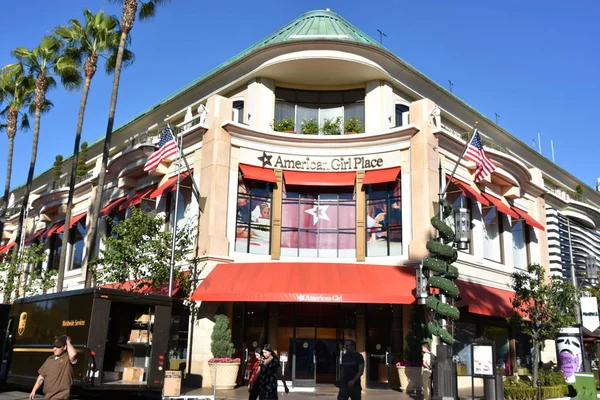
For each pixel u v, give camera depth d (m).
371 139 25.88
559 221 35.75
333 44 27.86
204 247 24.14
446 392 17.92
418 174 24.73
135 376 16.20
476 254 27.20
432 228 24.02
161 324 16.64
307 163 26.16
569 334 25.77
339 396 12.05
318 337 24.05
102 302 15.57
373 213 25.66
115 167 31.53
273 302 24.33
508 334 28.84
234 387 22.31
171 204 27.27
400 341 23.56
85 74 31.47
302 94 29.86
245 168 25.38
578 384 20.02
